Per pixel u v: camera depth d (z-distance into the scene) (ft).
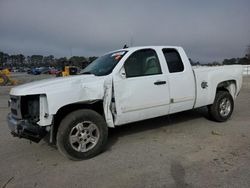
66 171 12.70
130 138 17.56
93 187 11.02
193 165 12.73
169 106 17.26
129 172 12.27
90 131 14.15
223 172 11.82
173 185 10.86
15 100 14.06
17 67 304.50
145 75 16.22
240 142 15.84
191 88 18.30
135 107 15.65
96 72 16.05
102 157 14.30
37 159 14.43
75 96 13.48
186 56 18.57
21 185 11.43
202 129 19.06
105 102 14.69
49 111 12.85
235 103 31.01
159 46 17.60
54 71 168.96
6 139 18.25
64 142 13.33
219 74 20.33
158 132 18.66
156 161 13.43
